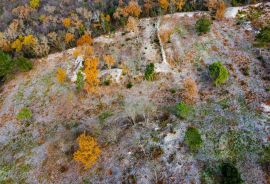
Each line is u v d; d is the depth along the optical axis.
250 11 97.50
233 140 62.75
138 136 67.94
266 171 56.53
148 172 60.56
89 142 61.16
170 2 102.44
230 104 71.00
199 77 80.44
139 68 86.06
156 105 75.38
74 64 91.94
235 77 77.75
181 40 91.75
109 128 71.88
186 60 85.62
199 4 104.56
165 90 78.94
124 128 70.94
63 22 103.81
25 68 92.19
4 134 77.06
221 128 65.69
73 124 75.31
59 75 83.88
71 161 66.56
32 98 85.12
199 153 61.66
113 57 91.31
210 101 73.00
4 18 116.44
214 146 62.41
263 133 62.81
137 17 103.00
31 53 99.12
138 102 77.25
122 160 63.78
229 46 87.12
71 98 82.38
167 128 68.00
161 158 62.28
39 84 88.94
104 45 96.56
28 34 102.50
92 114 76.94
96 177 62.38
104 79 84.81
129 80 83.75
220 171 57.72
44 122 77.69
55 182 63.66
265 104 69.00
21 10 113.19
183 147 63.34
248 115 67.44
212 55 85.50
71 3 120.00
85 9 105.94
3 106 84.81
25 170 67.38
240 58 82.81
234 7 99.69
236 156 59.94
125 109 76.12
